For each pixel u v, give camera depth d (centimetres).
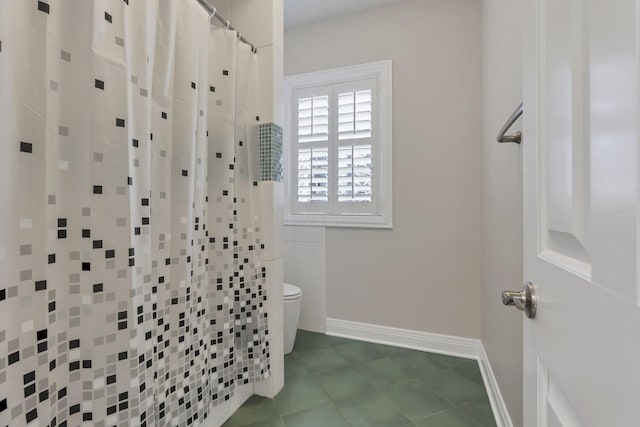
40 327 73
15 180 67
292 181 276
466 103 223
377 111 249
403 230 240
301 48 270
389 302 244
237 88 157
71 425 83
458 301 226
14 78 67
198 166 128
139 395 92
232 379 152
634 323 33
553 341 54
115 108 86
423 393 178
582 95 44
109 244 86
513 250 129
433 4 231
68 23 79
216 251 144
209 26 134
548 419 57
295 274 273
